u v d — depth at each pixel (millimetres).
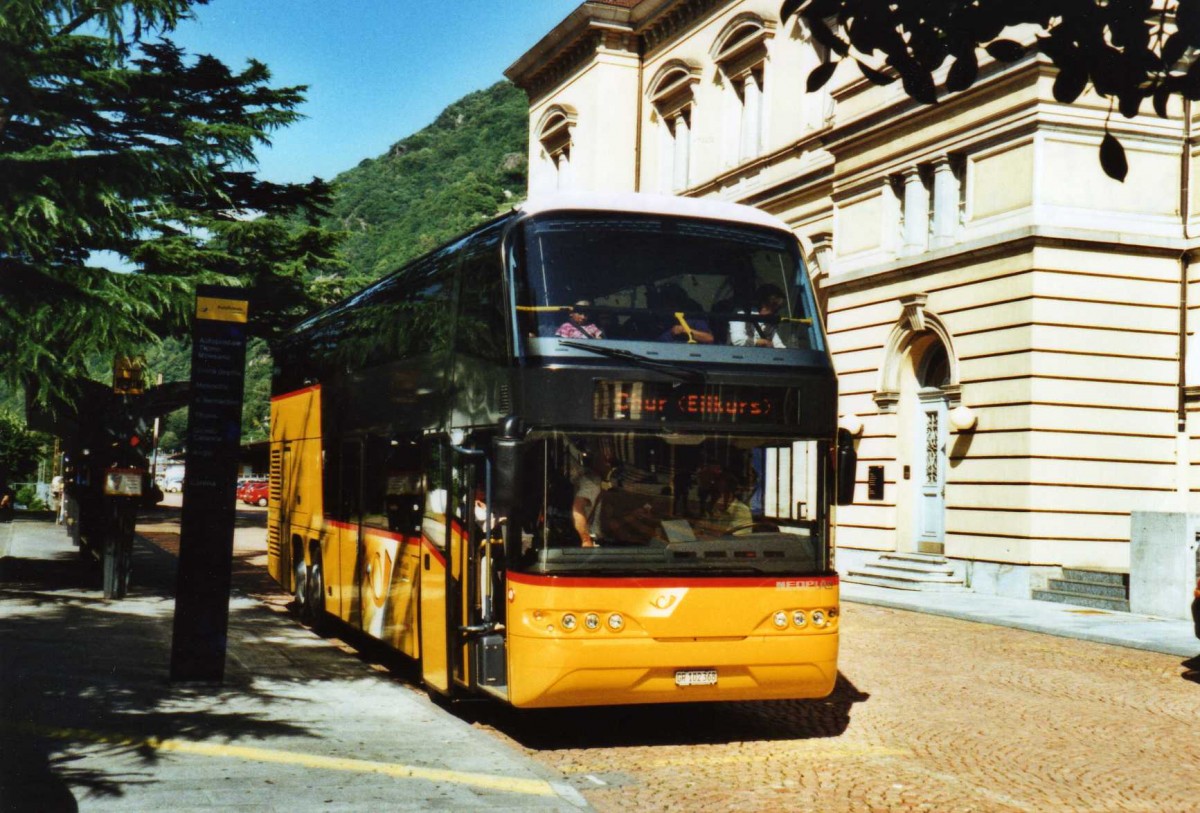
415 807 6719
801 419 9094
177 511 51125
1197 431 19266
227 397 10672
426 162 137125
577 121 34812
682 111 31781
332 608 14547
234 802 6707
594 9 32938
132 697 9727
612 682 8445
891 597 19156
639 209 9273
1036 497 18781
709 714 10266
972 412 19922
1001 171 19750
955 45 4820
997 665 12969
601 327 8805
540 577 8422
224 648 10586
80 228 14008
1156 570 16781
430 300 11148
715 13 29844
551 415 8562
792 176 26250
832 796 7523
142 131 15750
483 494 9445
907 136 21906
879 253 22656
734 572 8766
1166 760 8703
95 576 19969
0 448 62156
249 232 32969
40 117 14148
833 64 5047
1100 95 4844
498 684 8906
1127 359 19281
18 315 13633
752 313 9219
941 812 7199
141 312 14445
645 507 8664
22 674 10500
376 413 12891
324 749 8109
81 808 6500
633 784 7797
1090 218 19219
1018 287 19156
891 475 22000
